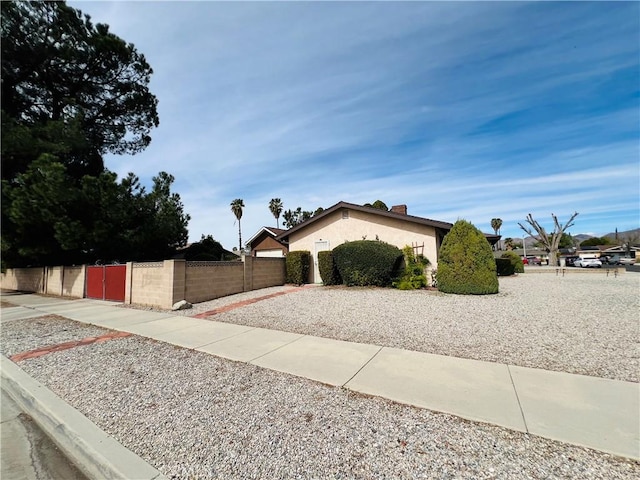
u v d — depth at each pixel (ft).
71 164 53.36
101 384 13.10
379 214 45.37
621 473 6.89
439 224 40.52
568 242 224.53
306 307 28.71
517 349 15.62
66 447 9.41
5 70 47.98
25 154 45.06
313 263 51.16
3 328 25.07
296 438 8.70
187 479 7.23
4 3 45.42
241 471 7.43
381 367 13.71
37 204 41.19
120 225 47.98
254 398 11.25
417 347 16.44
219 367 14.53
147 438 9.04
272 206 167.84
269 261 46.01
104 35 54.44
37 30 48.83
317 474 7.21
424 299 30.45
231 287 38.68
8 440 9.99
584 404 10.02
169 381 13.12
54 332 23.11
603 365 13.29
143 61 58.90
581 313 23.36
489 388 11.35
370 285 40.88
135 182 51.42
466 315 23.26
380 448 8.11
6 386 14.16
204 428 9.42
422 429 8.90
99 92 57.16
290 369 13.85
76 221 42.78
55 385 13.20
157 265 33.27
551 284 44.88
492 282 33.40
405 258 42.68
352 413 9.95
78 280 46.26
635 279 52.75
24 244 45.98
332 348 16.63
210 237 74.13
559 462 7.32
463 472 7.08
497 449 7.88
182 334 20.84
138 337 20.57
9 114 48.34
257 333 20.31
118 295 38.68
